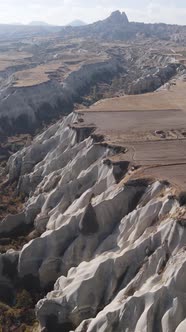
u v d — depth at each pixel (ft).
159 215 133.39
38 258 149.18
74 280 129.08
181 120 221.87
